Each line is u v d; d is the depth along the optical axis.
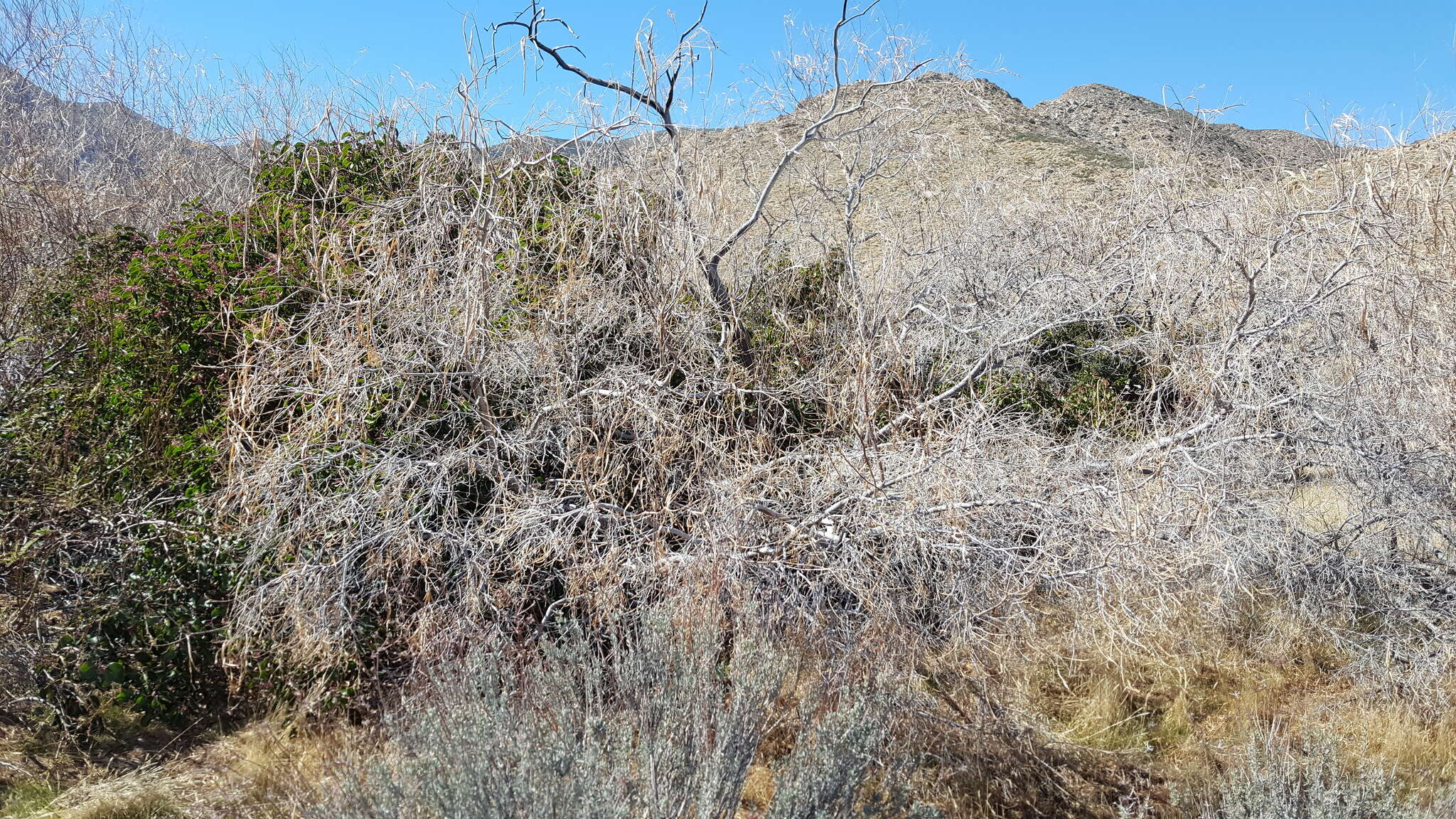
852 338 4.76
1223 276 5.45
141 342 4.83
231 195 9.26
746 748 2.96
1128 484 3.98
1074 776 3.82
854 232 6.14
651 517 3.92
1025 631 4.07
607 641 3.86
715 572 3.51
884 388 4.53
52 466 4.22
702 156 5.22
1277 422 4.87
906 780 3.24
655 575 3.73
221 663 3.95
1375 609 4.82
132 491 4.30
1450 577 4.79
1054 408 5.64
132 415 4.59
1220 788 3.48
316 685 3.84
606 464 3.98
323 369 4.00
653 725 2.97
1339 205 5.96
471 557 3.80
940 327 5.57
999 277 6.46
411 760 2.80
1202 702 4.52
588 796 2.50
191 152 13.00
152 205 10.55
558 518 3.75
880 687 3.33
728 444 4.33
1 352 4.55
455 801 2.51
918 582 3.71
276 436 3.95
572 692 3.11
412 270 4.01
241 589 3.95
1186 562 4.11
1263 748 3.84
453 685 3.12
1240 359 4.71
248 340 4.45
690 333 4.52
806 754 3.02
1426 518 4.79
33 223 7.84
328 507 3.82
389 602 3.83
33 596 3.83
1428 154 6.39
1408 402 5.13
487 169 4.46
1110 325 5.91
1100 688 4.43
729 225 5.53
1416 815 3.16
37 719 3.79
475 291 3.85
